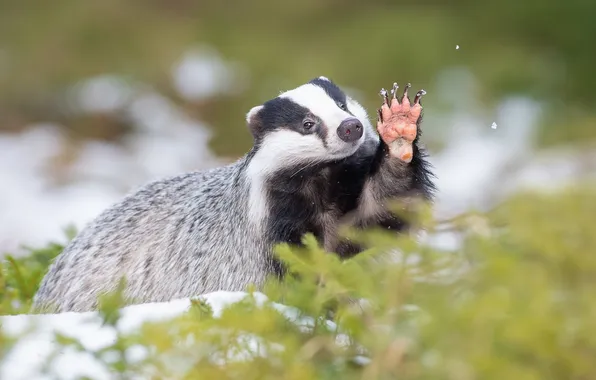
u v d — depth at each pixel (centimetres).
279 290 783
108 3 4081
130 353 671
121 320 740
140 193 1251
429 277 672
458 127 3195
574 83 3550
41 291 1259
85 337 716
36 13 4038
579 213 705
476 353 589
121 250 1195
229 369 627
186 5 4156
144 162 3111
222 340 646
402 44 3653
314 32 3925
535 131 3070
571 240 691
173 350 634
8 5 4047
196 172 1238
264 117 1100
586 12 3728
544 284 638
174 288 1140
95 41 3922
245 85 3691
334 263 723
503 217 718
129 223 1215
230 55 3850
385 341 616
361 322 661
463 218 714
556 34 3741
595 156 2700
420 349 612
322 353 659
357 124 1052
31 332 687
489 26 3784
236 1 4097
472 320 601
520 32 3766
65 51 3872
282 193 1073
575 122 3138
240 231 1095
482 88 3475
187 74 3725
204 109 3625
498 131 3142
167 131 3444
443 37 3684
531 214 711
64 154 3020
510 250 683
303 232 1069
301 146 1060
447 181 2655
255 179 1088
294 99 1095
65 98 3656
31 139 3219
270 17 4044
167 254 1158
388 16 3812
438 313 610
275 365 627
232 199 1117
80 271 1215
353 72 3644
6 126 3566
